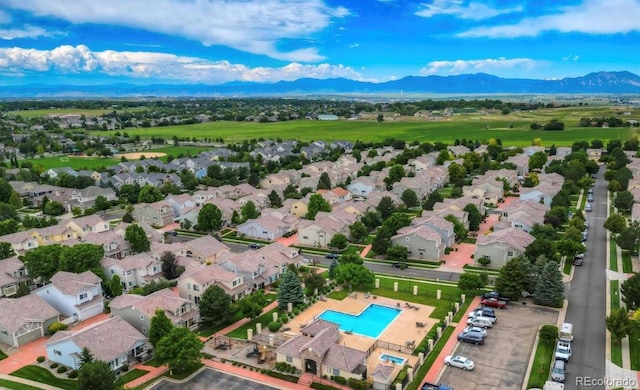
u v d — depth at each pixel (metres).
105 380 55.50
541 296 79.50
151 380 61.12
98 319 80.06
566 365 61.78
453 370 61.81
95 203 154.62
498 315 77.12
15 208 145.00
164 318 66.50
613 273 93.25
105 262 93.69
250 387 59.44
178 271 95.25
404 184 159.12
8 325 70.81
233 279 85.44
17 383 60.94
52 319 75.81
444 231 111.31
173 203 146.88
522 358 64.12
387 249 106.19
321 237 117.06
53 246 94.88
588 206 141.12
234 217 135.00
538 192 143.62
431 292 87.81
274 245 103.81
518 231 104.75
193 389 59.19
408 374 59.34
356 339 70.81
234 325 76.88
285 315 77.50
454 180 182.00
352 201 149.38
